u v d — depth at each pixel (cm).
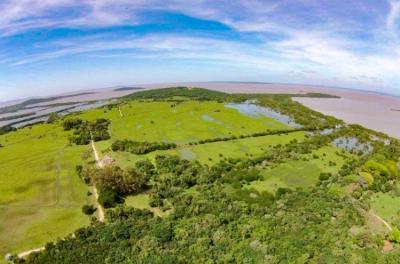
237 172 8556
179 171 8588
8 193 7538
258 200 6938
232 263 4756
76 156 10050
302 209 6316
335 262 4616
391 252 4806
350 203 6450
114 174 7281
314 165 9188
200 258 4850
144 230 5666
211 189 7562
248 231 5547
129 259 4894
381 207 6406
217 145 11144
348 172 8381
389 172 8275
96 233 5638
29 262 4972
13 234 5834
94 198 7131
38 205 6919
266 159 9650
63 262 4888
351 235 5281
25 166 9350
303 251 4928
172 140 11600
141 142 11212
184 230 5606
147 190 7531
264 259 4759
